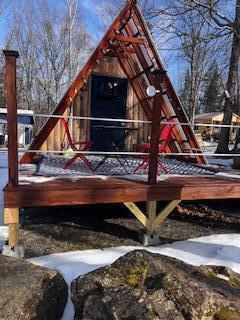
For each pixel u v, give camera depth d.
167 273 3.19
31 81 37.72
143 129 8.70
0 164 11.40
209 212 6.58
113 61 8.21
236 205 7.12
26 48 36.78
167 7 12.34
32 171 5.96
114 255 4.43
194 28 14.99
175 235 5.32
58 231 5.26
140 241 4.98
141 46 7.43
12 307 3.03
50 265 4.07
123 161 7.67
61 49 33.59
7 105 4.30
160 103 4.92
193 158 7.88
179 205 6.83
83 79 7.00
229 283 3.38
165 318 2.77
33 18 35.56
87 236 5.11
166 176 5.99
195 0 11.01
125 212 6.37
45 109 39.69
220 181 5.58
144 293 2.98
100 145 8.63
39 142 7.14
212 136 37.94
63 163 7.04
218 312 2.92
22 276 3.33
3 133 24.64
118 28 6.98
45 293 3.25
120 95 8.55
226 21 11.43
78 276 3.64
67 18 32.78
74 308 3.31
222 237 5.26
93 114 8.43
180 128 7.48
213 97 32.69
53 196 4.52
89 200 4.70
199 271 3.47
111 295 3.01
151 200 4.96
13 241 4.35
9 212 4.36
